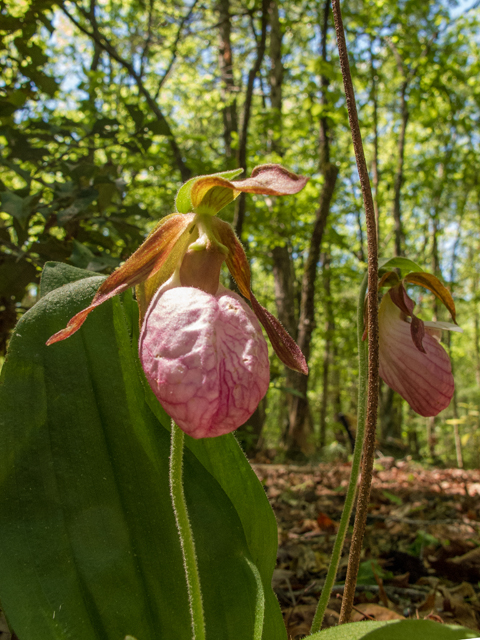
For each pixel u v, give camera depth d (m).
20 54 0.50
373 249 0.21
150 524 0.19
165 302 0.16
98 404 0.20
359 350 0.23
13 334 0.19
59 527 0.18
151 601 0.18
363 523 0.21
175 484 0.15
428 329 0.26
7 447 0.18
